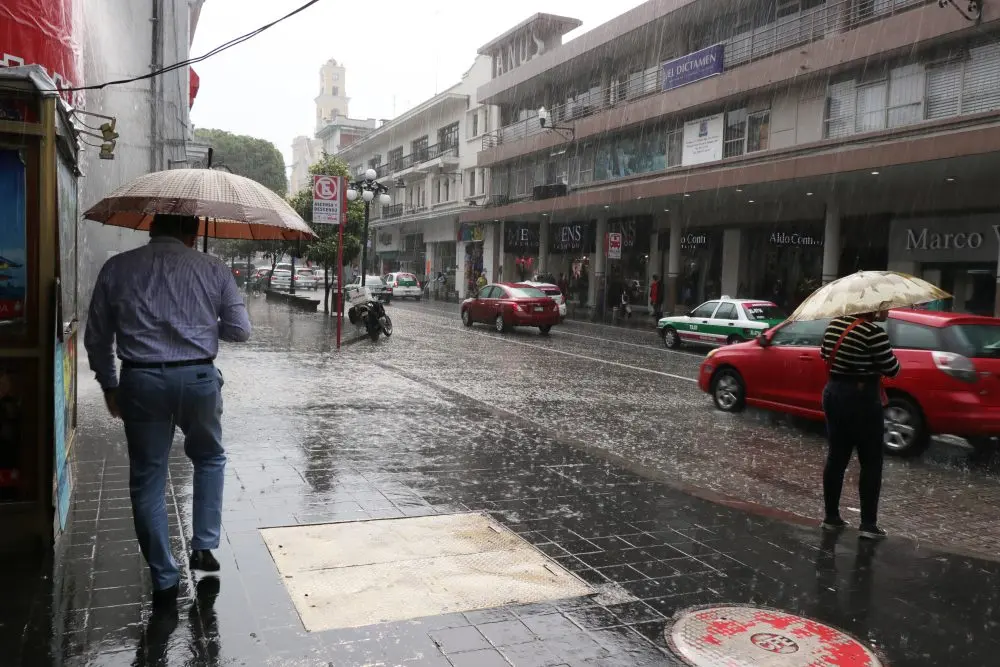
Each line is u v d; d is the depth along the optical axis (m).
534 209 32.66
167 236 3.82
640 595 3.92
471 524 4.95
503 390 11.89
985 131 14.85
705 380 10.86
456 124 46.38
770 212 25.86
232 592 3.77
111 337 3.69
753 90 22.88
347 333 19.62
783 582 4.17
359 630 3.41
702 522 5.18
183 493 5.41
